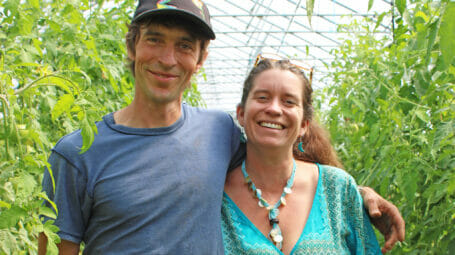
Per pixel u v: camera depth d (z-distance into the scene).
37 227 1.03
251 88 1.45
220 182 1.36
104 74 2.12
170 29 1.30
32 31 1.80
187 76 1.37
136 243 1.22
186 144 1.35
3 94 1.02
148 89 1.31
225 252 1.37
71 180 1.26
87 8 1.65
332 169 1.52
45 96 1.67
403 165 1.71
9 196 1.10
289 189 1.45
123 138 1.31
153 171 1.28
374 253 1.45
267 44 10.54
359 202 1.47
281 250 1.37
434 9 1.15
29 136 1.14
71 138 1.30
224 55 12.09
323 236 1.38
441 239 1.62
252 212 1.43
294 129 1.41
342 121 2.95
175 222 1.24
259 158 1.44
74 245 1.28
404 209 1.87
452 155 1.70
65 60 1.98
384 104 1.82
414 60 1.65
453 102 1.60
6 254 1.04
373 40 2.74
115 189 1.25
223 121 1.53
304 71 1.50
